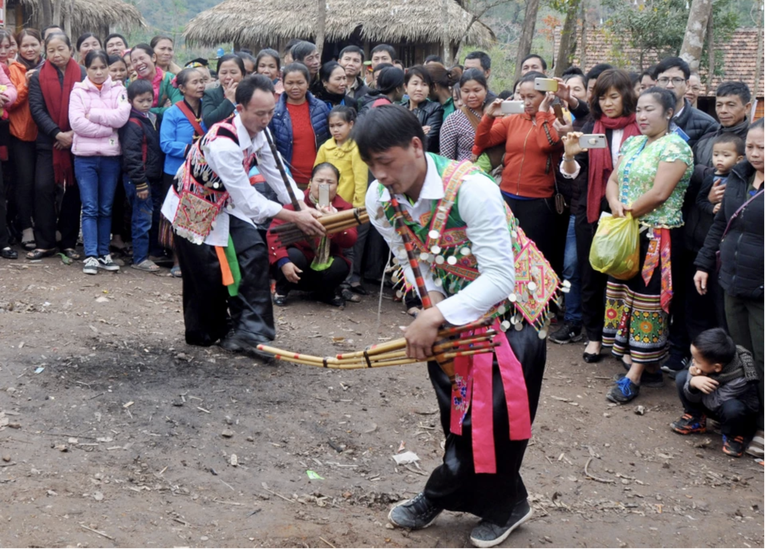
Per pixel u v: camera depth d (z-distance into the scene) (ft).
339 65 24.52
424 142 9.43
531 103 19.42
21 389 14.28
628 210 16.92
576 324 20.57
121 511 10.96
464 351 9.68
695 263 16.67
